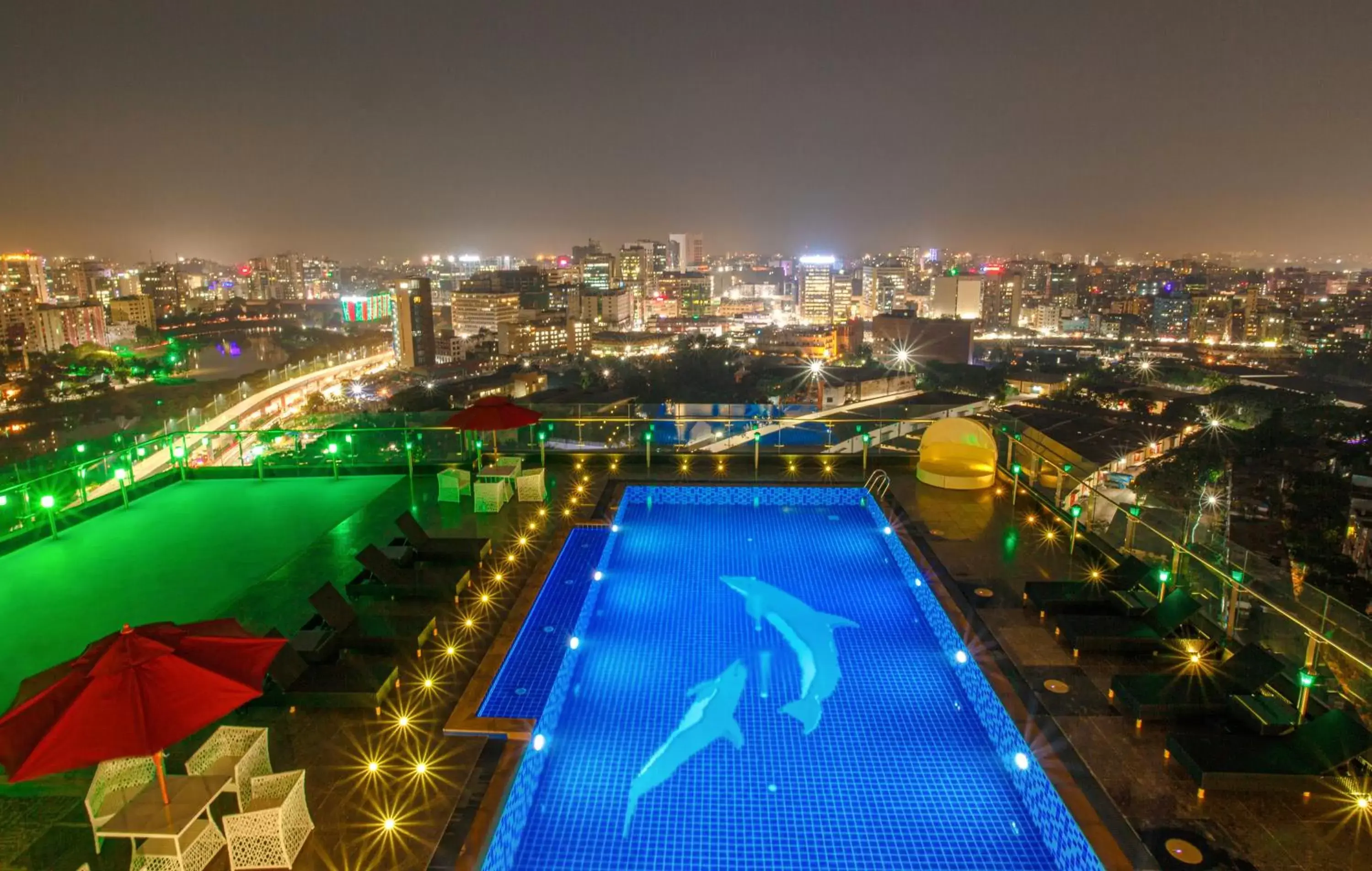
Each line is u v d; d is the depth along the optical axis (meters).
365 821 5.22
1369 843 5.01
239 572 9.94
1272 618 6.87
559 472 14.47
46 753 3.83
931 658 8.23
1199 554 8.02
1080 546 10.30
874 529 12.14
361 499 13.20
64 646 7.94
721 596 9.73
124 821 4.53
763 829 5.73
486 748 6.06
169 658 4.38
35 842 4.99
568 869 5.38
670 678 7.81
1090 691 6.79
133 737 3.98
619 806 5.96
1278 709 6.09
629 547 11.34
